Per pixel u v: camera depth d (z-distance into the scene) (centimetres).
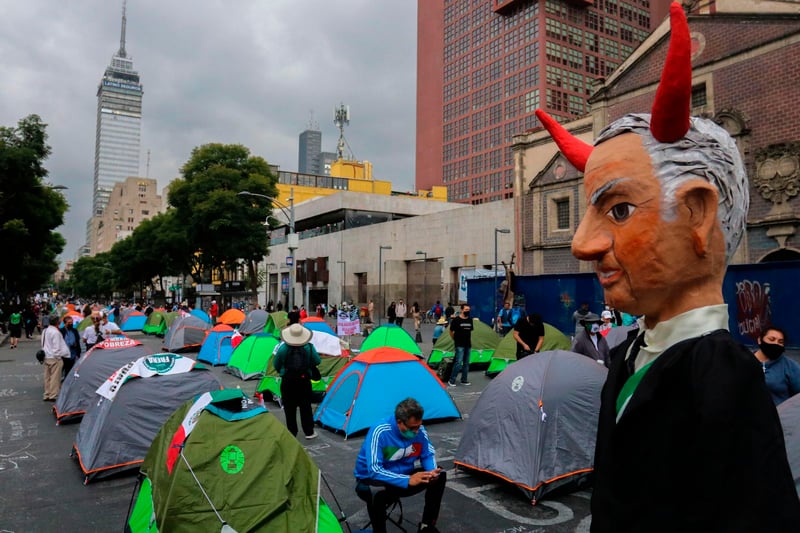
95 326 1470
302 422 752
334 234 4562
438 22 10525
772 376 480
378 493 426
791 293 1218
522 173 2695
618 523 128
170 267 5359
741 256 1744
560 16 8569
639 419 129
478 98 9500
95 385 899
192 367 695
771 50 1730
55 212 2794
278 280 5562
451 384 1169
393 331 1411
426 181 10500
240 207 3356
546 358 593
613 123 153
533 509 508
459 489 558
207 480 382
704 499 112
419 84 10931
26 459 690
